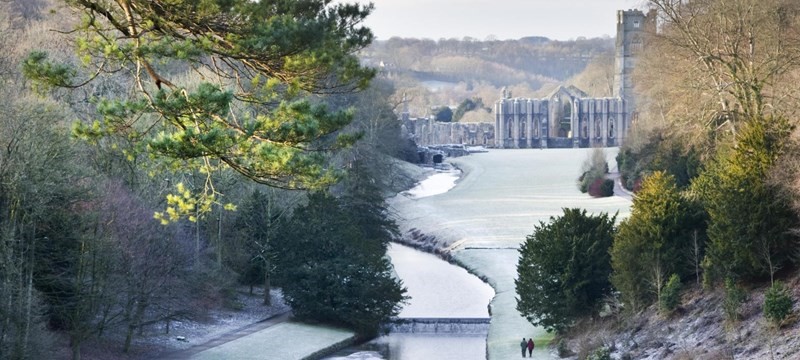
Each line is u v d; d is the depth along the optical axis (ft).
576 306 278.26
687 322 239.71
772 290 213.46
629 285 262.26
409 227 548.31
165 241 282.56
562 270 278.87
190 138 127.44
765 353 204.03
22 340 216.33
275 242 341.62
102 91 300.40
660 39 371.15
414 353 301.02
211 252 343.67
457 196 651.25
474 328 334.85
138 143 139.23
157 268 276.00
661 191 266.98
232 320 327.88
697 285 256.93
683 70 338.13
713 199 249.96
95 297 247.70
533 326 305.73
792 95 301.43
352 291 323.78
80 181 257.75
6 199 221.66
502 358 270.05
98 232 250.16
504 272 412.98
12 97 231.91
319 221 335.47
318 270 324.19
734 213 239.71
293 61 139.23
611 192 605.31
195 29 137.69
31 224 227.61
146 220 270.05
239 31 138.82
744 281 243.19
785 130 248.73
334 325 329.11
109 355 265.95
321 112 138.92
